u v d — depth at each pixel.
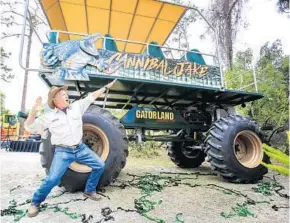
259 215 2.50
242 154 4.24
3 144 10.30
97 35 3.54
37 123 2.60
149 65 3.75
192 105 5.28
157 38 6.43
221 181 4.04
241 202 2.88
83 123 3.26
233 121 4.04
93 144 3.36
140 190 3.32
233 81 7.77
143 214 2.42
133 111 4.16
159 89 4.18
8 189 3.30
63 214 2.41
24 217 2.33
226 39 11.02
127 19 5.61
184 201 2.88
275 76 7.93
